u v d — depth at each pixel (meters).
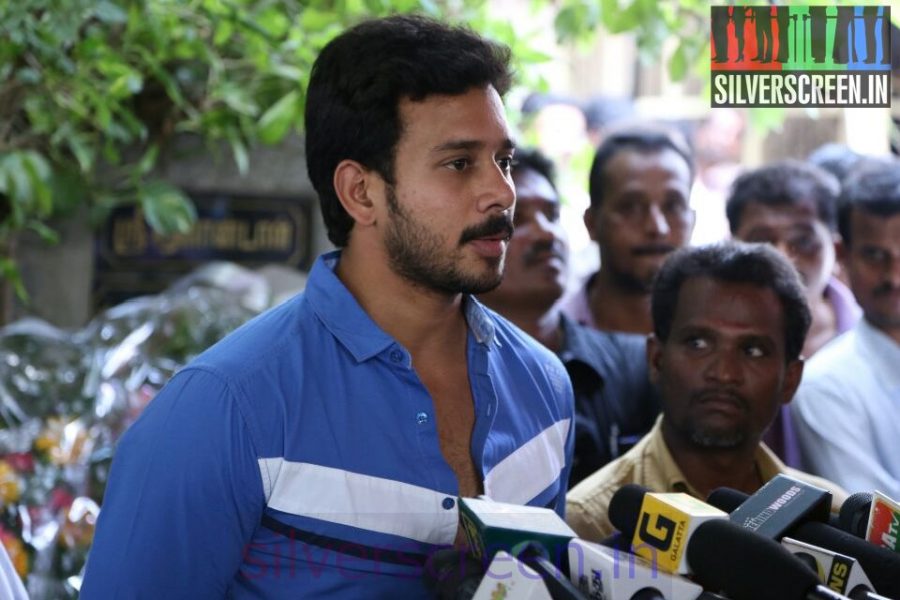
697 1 4.45
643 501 1.86
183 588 1.98
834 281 4.21
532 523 1.79
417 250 1.98
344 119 2.01
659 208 3.88
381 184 2.00
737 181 4.16
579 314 4.05
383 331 2.05
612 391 3.34
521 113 5.65
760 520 1.86
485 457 2.11
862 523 1.89
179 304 3.90
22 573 3.15
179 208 4.42
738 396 2.63
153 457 1.97
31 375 3.61
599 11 4.42
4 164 4.07
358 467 2.00
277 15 4.38
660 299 2.73
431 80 1.96
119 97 4.25
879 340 3.64
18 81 4.28
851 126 5.22
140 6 4.20
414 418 2.04
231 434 1.96
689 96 6.78
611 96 6.79
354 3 4.30
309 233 4.79
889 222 3.66
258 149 4.74
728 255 2.69
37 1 3.98
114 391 3.56
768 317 2.64
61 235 4.63
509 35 4.39
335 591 1.99
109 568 1.97
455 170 1.97
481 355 2.15
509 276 3.45
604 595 1.69
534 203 3.49
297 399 2.00
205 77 4.59
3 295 4.60
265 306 4.20
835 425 3.53
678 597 1.69
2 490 3.24
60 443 3.35
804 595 1.61
